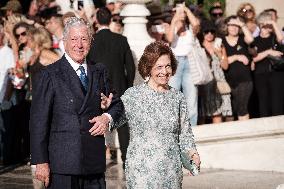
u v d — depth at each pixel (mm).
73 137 12148
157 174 12219
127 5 25281
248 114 25297
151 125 12305
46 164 12094
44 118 12117
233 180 20484
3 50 23125
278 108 25594
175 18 23484
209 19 27234
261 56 25438
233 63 24859
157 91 12477
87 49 12367
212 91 24703
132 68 21359
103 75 12570
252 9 26516
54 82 12195
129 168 12328
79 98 12219
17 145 23703
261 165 22188
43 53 21375
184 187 19547
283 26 33156
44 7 28312
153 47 12477
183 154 12617
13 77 23078
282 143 22219
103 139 12375
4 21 26250
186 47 23547
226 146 22094
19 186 19844
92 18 27750
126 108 12477
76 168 12109
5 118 23422
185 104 12641
